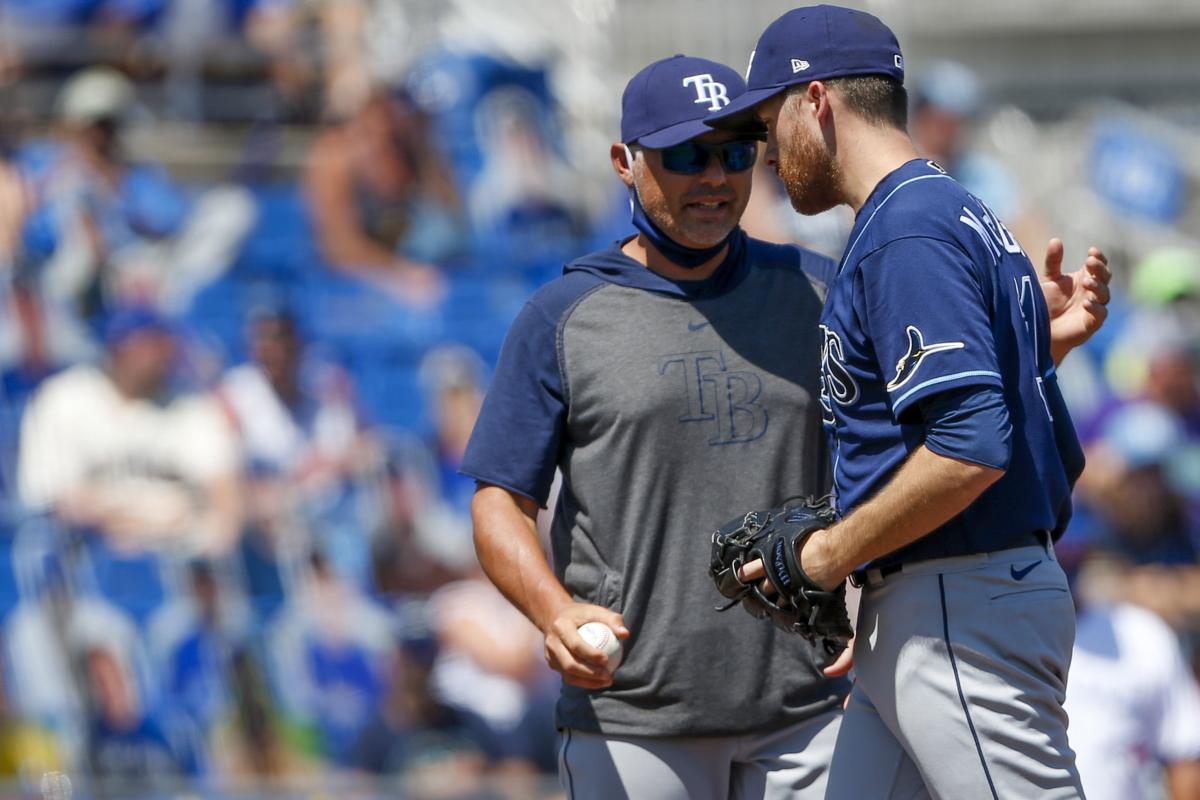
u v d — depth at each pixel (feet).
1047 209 127.75
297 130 113.50
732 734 37.50
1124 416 101.91
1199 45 150.51
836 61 32.99
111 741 88.07
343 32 115.75
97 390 93.35
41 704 88.43
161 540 91.56
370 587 94.84
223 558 92.27
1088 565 74.79
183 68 112.68
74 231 100.48
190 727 88.79
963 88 122.21
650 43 125.08
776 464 37.35
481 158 115.96
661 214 37.22
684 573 37.19
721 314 37.73
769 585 33.45
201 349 99.14
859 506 31.96
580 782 38.47
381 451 99.91
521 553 37.11
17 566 90.38
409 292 108.99
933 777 32.63
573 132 122.93
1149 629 55.11
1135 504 82.02
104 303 100.07
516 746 87.66
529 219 116.16
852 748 35.22
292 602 92.84
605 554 37.60
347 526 96.53
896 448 31.86
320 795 70.38
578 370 37.58
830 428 33.86
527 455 37.96
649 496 37.19
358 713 90.63
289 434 97.45
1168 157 133.08
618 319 37.68
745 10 123.75
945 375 29.96
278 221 108.37
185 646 89.97
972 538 31.89
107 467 92.17
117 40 111.65
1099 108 143.02
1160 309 112.68
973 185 121.60
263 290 104.94
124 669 89.20
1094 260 36.17
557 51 126.62
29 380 96.37
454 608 91.50
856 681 34.71
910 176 32.09
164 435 93.61
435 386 105.70
